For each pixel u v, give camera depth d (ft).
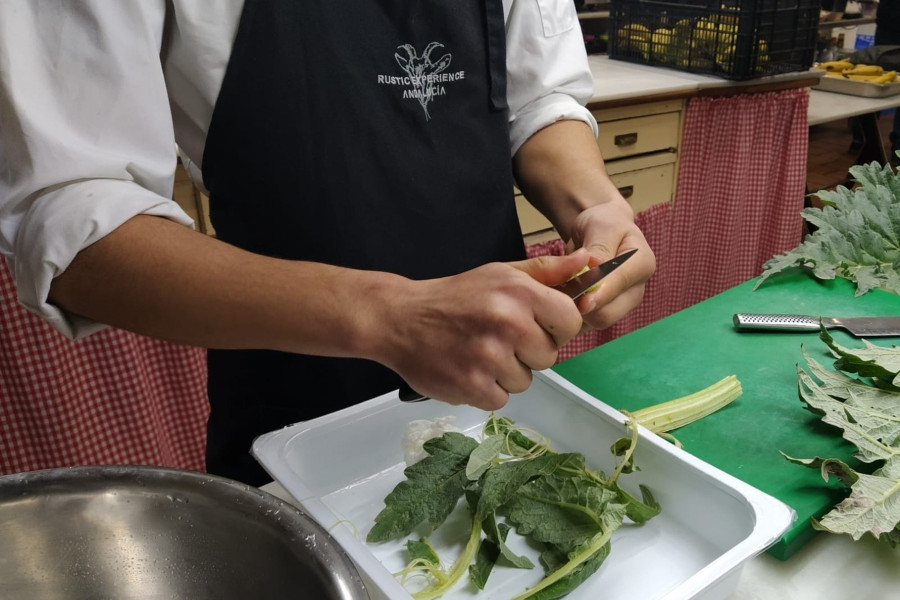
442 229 2.81
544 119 3.01
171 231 1.87
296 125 2.42
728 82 6.19
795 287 3.51
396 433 2.40
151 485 1.65
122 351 4.47
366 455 2.35
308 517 1.56
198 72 2.29
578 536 1.92
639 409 2.62
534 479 2.07
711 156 6.56
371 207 2.63
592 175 2.82
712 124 6.41
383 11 2.48
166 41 2.27
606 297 2.04
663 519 2.11
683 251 6.96
